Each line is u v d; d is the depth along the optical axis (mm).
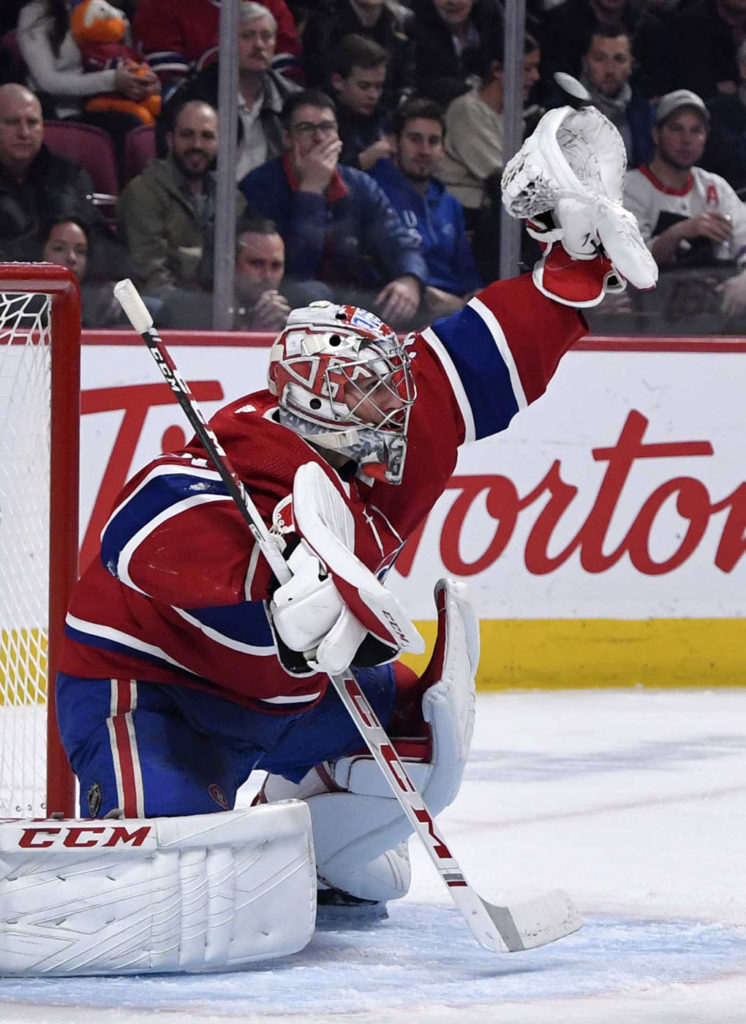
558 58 18359
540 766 12312
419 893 7730
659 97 18625
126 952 5473
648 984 5590
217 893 5527
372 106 17938
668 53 18609
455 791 6688
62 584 7949
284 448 5988
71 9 17344
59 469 7988
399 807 6645
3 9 17359
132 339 16359
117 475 16328
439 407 6559
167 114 17453
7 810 8078
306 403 6008
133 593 6098
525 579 17391
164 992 5359
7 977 5516
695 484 17828
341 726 6664
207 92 17469
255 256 17750
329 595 5500
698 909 7250
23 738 8672
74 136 17469
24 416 8820
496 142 18328
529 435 17344
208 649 6082
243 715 6285
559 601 17484
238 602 5703
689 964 5961
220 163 17469
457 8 17938
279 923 5684
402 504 6449
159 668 6117
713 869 8398
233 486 5594
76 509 8023
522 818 10094
